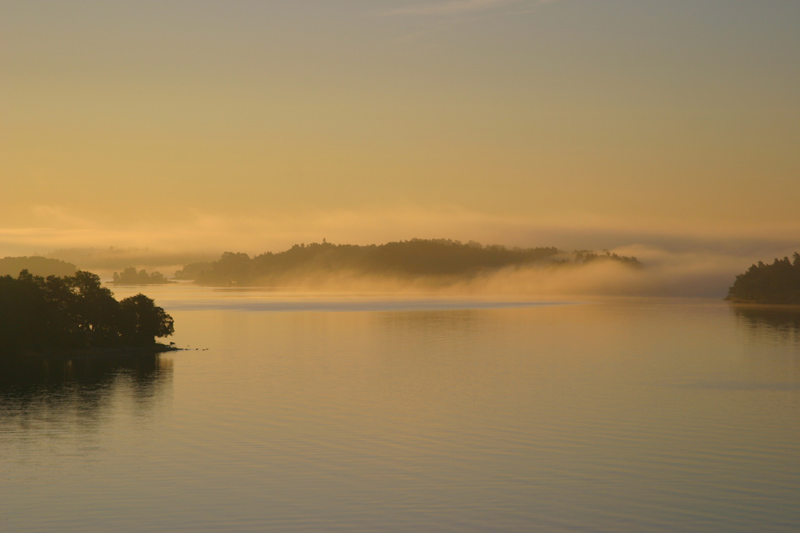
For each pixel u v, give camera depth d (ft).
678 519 261.65
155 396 490.08
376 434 385.09
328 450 347.97
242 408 454.40
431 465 324.19
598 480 304.09
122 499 272.31
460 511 265.54
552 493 286.66
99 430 383.04
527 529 250.57
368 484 294.46
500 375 638.53
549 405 482.28
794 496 286.66
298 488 287.89
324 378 604.08
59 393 493.36
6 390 501.56
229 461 325.62
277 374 620.49
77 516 255.29
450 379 607.78
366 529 248.32
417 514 262.47
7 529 244.01
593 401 500.74
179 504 268.41
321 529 247.70
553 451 352.08
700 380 615.57
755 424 422.82
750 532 251.19
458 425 412.16
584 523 257.34
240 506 266.98
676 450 355.97
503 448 356.59
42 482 290.56
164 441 360.48
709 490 292.81
